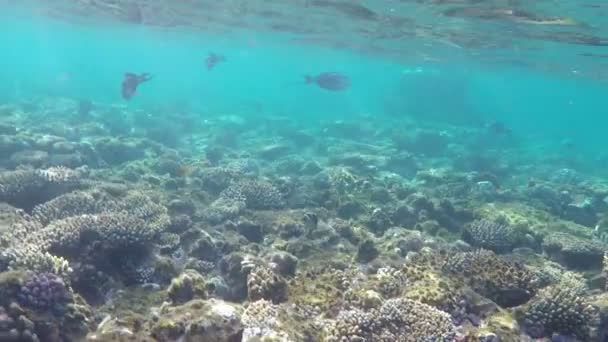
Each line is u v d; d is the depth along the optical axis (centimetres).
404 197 1533
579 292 714
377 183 1712
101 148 1731
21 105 2962
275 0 2012
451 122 4106
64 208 939
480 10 1631
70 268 658
